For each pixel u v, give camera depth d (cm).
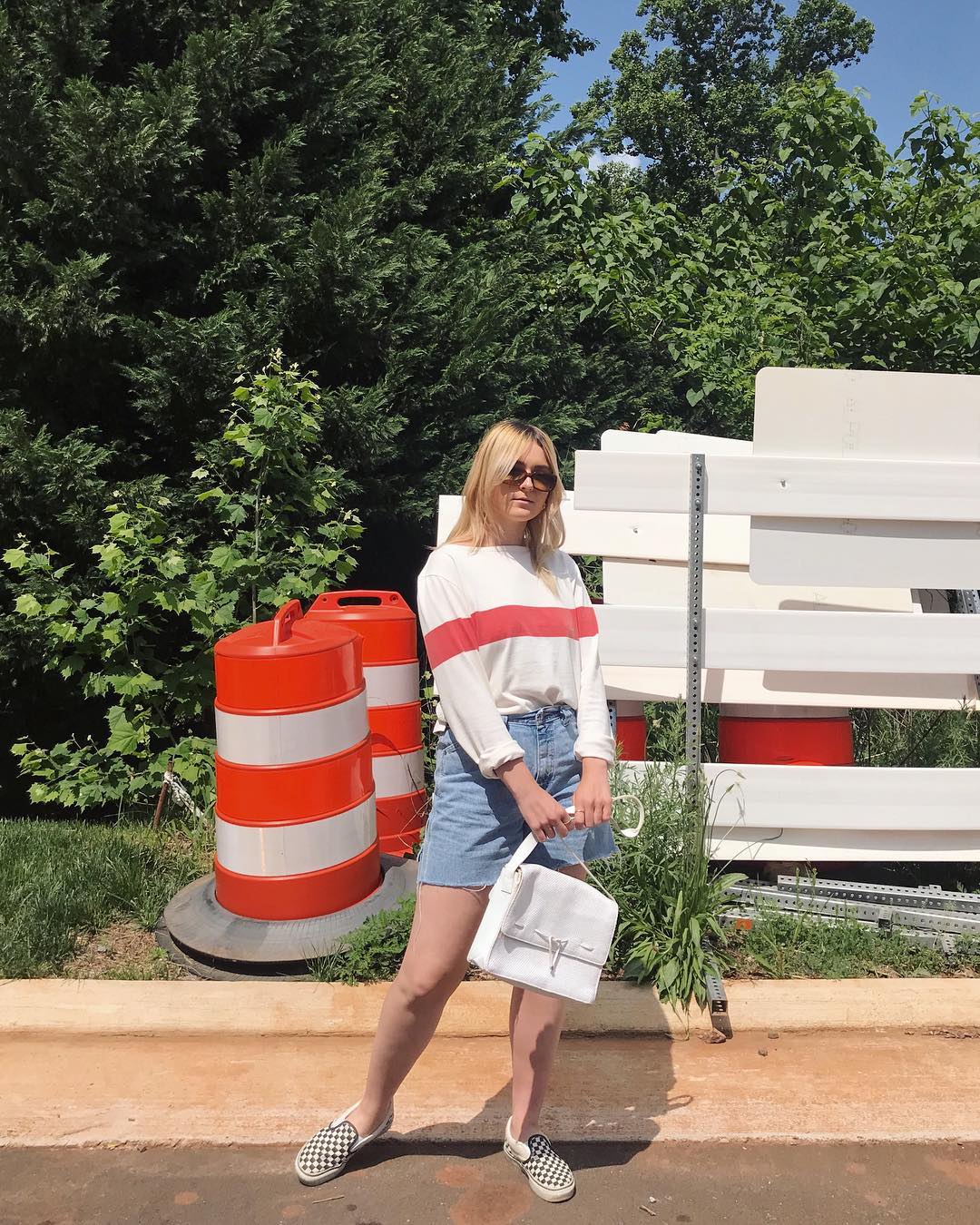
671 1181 244
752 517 385
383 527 710
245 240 584
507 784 212
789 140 773
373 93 659
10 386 549
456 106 746
